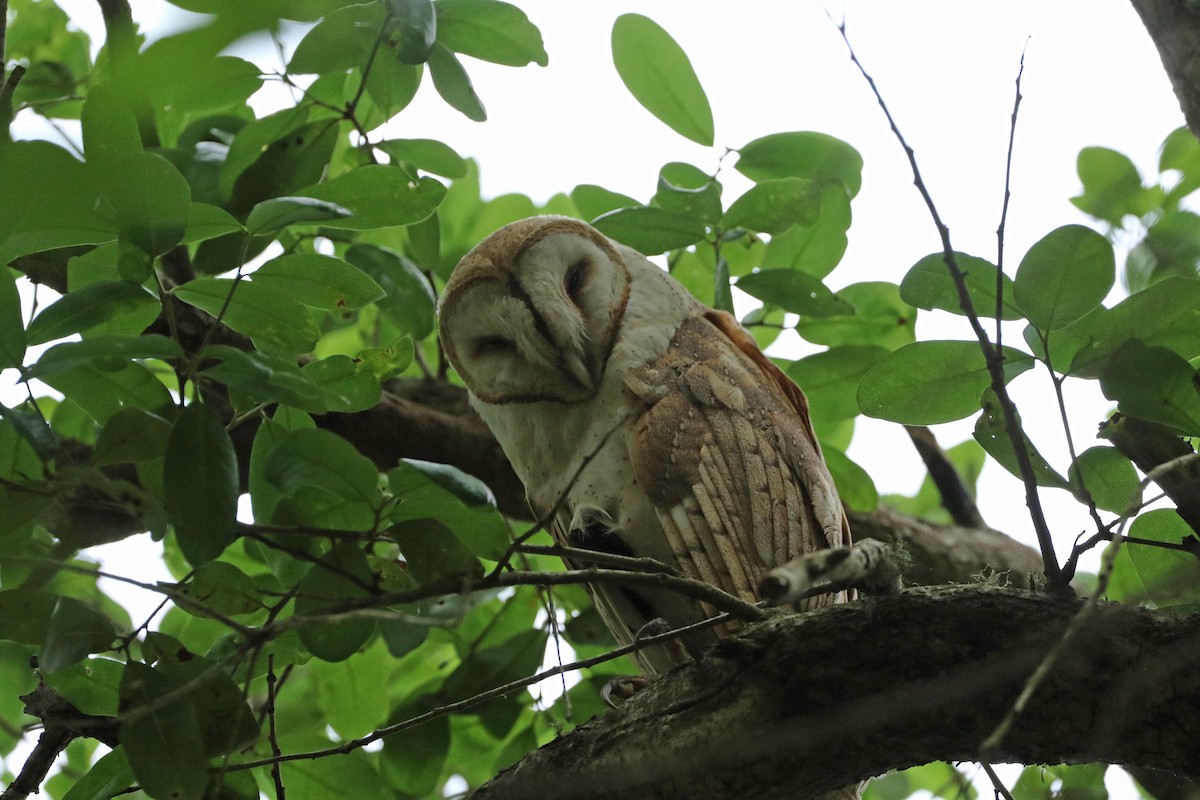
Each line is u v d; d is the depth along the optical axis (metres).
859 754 5.38
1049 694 5.09
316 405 4.97
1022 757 5.35
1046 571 5.23
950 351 6.04
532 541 9.50
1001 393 5.19
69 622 4.97
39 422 4.58
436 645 10.31
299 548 5.33
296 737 8.04
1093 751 5.16
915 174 5.27
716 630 7.38
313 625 5.14
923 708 5.21
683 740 5.49
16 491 4.68
